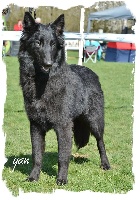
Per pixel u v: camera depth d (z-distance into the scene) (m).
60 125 5.49
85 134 6.74
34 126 5.65
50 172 6.08
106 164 6.48
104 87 16.45
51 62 5.13
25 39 5.46
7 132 8.62
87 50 26.27
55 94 5.41
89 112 6.37
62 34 5.54
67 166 5.58
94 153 7.42
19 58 5.57
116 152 7.50
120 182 5.69
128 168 6.25
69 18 17.73
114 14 21.56
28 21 5.43
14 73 18.73
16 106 11.43
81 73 6.28
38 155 5.68
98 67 23.70
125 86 16.92
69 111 5.55
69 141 5.53
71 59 25.52
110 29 27.19
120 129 9.33
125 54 27.72
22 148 7.47
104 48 32.19
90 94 6.34
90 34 11.09
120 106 12.27
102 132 6.57
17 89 14.54
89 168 6.36
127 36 10.95
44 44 5.27
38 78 5.40
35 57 5.36
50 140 8.22
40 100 5.43
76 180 5.69
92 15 22.59
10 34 10.37
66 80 5.54
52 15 16.14
